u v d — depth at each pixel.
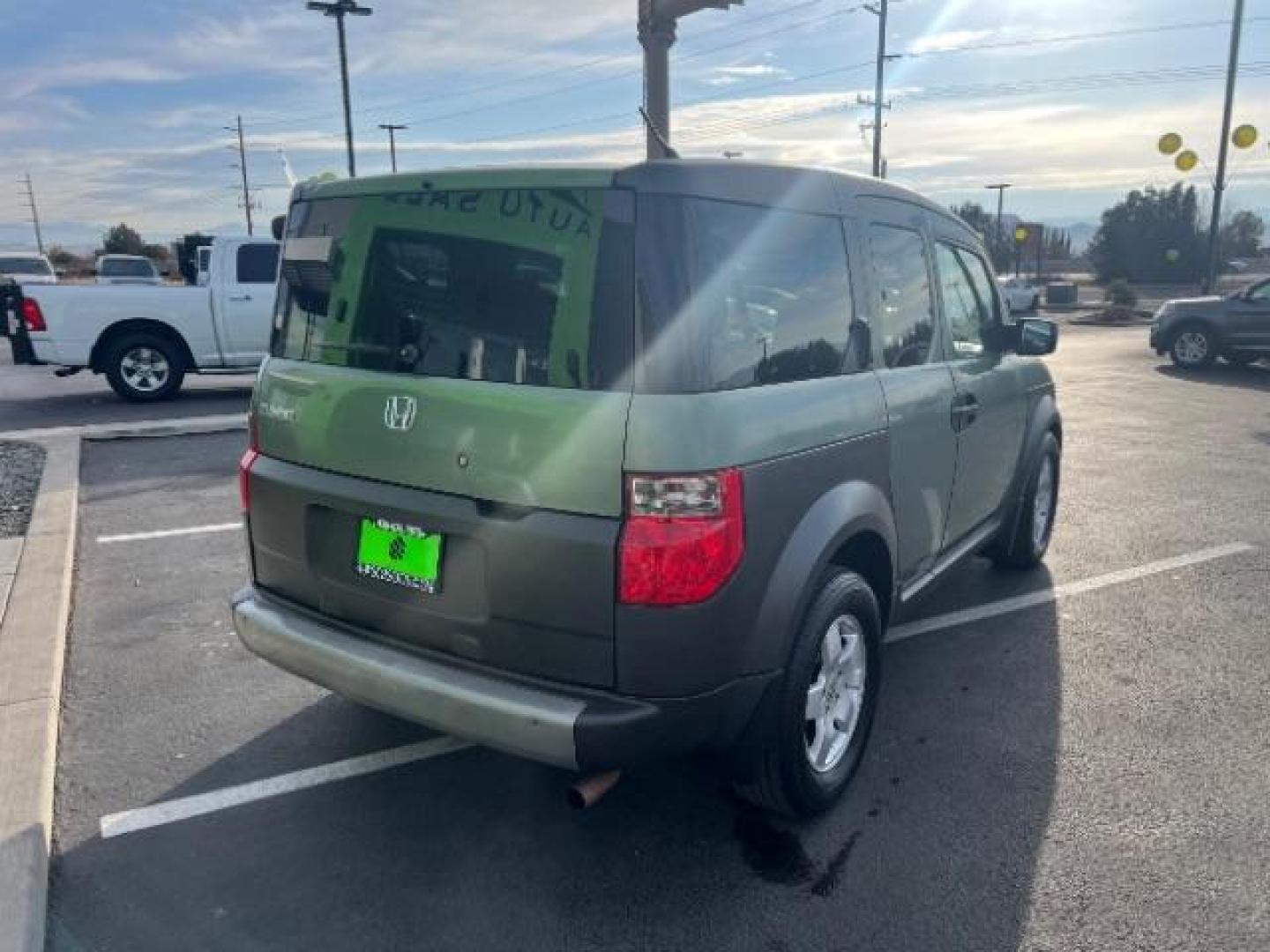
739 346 2.57
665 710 2.45
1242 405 12.08
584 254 2.44
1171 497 7.27
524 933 2.56
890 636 4.56
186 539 6.07
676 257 2.41
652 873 2.81
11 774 3.21
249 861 2.87
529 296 2.52
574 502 2.42
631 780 3.31
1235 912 2.62
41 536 5.85
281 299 3.21
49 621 4.48
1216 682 4.05
